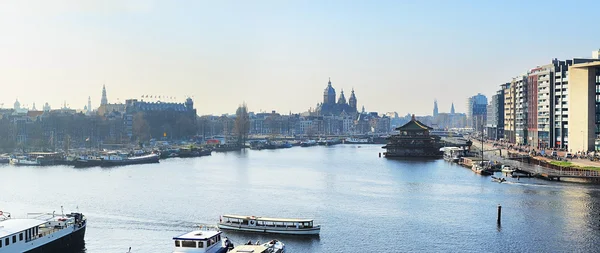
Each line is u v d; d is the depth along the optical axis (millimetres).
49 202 165375
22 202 165750
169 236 123875
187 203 161875
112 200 167750
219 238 108750
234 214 145750
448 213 144875
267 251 102500
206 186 199125
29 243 104875
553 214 141375
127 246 116688
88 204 161250
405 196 172250
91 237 123688
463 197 168125
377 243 117500
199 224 134250
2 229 103688
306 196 174125
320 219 139375
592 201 157875
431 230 127500
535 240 118000
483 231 126000
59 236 111688
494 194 172375
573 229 126438
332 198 169875
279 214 145750
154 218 141250
